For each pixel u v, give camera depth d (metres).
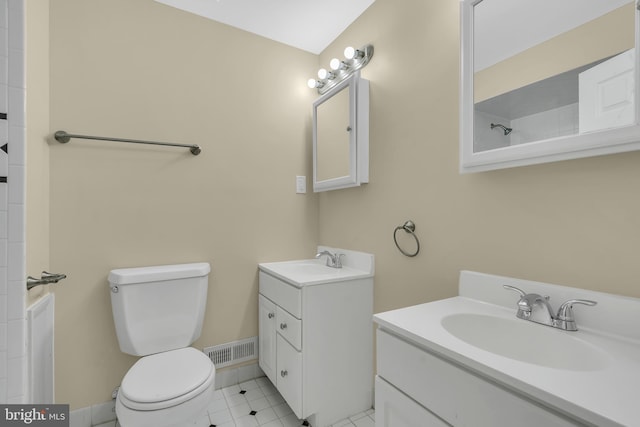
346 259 1.87
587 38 0.84
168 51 1.70
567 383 0.57
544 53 0.93
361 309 1.63
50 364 1.34
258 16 1.82
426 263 1.39
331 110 1.89
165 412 1.05
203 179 1.79
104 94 1.53
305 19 1.86
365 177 1.69
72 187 1.45
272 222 2.01
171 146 1.69
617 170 0.82
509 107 1.01
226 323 1.85
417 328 0.84
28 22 1.17
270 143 2.02
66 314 1.43
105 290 1.52
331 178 1.89
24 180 0.80
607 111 0.80
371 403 1.64
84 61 1.49
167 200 1.68
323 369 1.49
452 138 1.27
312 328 1.46
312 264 1.98
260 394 1.76
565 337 0.82
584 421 0.51
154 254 1.64
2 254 0.78
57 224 1.41
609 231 0.84
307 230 2.15
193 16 1.78
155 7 1.67
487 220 1.14
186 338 1.53
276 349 1.67
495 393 0.62
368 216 1.73
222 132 1.85
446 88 1.30
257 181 1.96
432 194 1.36
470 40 1.12
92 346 1.48
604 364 0.69
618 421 0.46
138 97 1.62
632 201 0.80
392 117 1.58
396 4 1.56
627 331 0.78
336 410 1.53
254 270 1.95
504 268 1.08
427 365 0.78
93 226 1.50
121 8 1.58
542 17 0.94
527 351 0.89
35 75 1.24
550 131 0.91
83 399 1.46
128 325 1.41
